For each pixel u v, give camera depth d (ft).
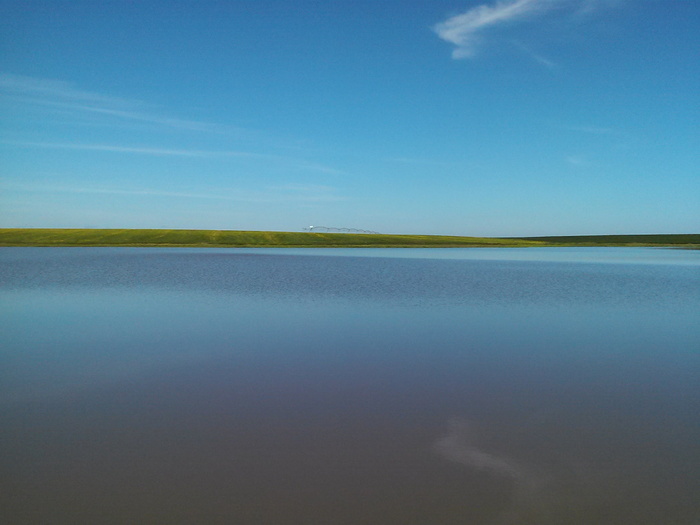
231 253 237.66
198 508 18.47
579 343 45.70
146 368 37.35
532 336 48.49
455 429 25.77
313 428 25.81
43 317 58.75
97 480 20.51
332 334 49.37
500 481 20.49
